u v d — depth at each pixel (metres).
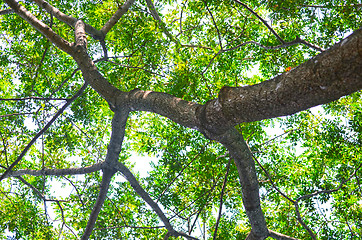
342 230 7.79
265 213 8.37
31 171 7.61
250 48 8.06
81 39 5.53
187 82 6.39
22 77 7.38
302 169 8.44
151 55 6.86
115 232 8.02
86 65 5.12
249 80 8.62
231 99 2.84
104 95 4.92
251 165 4.09
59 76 8.50
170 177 7.98
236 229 8.54
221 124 3.18
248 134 7.39
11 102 8.57
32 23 5.31
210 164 7.14
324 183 7.68
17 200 9.09
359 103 8.27
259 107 2.64
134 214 8.52
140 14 6.26
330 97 2.22
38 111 7.56
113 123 5.65
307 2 6.96
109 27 6.48
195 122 3.41
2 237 8.32
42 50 7.98
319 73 2.12
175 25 8.51
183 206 8.22
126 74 7.07
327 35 7.06
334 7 6.71
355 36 1.92
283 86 2.39
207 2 7.06
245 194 4.47
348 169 7.43
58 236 8.39
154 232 8.41
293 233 7.87
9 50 7.72
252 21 7.89
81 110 8.30
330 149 7.46
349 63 1.95
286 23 7.67
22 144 8.79
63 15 6.33
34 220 8.45
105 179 7.01
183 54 7.15
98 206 7.00
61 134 8.47
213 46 6.98
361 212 7.53
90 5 8.34
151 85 7.41
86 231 6.89
